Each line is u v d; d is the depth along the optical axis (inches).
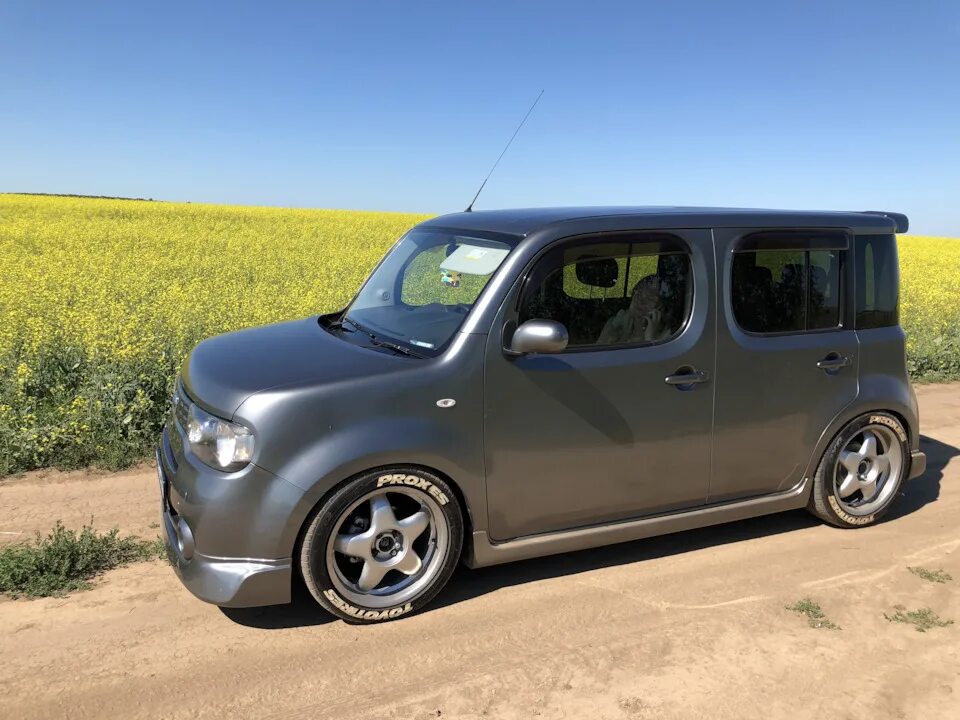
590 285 145.0
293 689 115.4
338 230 1120.2
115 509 179.3
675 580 155.9
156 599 139.9
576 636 133.4
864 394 176.9
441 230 167.2
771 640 134.7
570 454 144.7
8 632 126.9
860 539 180.2
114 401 228.1
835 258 173.3
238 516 122.7
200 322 350.6
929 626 141.4
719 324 157.3
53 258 641.0
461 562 160.6
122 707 109.7
